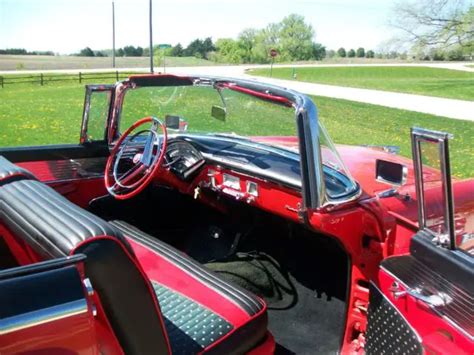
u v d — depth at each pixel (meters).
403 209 2.64
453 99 24.34
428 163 2.03
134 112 3.79
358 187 2.57
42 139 11.15
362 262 2.57
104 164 3.76
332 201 2.41
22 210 1.80
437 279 2.05
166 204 3.82
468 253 1.99
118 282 1.56
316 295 3.26
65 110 16.69
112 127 3.85
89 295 1.42
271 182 2.87
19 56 93.62
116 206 3.63
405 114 18.25
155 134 3.22
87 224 1.60
